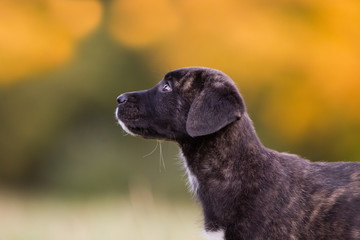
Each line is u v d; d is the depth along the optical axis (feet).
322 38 51.85
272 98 53.57
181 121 22.91
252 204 20.44
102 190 61.31
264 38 51.96
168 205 46.01
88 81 62.75
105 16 61.11
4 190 64.69
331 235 19.95
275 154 21.61
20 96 63.41
